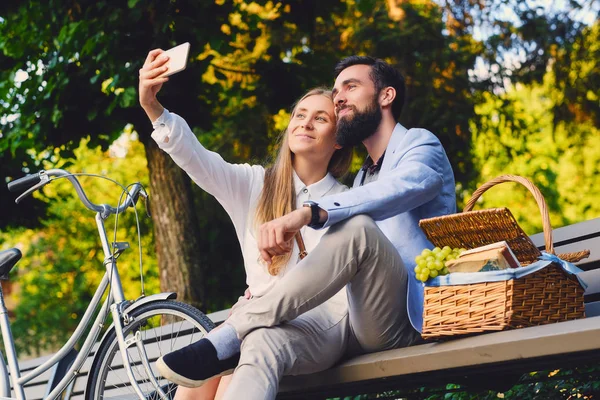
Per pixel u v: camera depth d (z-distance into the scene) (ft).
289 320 8.48
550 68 30.19
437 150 9.46
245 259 9.94
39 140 23.16
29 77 23.21
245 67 25.12
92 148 23.40
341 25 29.37
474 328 7.72
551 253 7.97
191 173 9.83
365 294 8.53
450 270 7.98
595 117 30.30
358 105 9.93
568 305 7.96
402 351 8.28
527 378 11.75
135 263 40.14
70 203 42.39
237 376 8.01
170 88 21.95
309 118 10.12
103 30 21.18
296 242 9.66
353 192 8.57
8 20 23.26
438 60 29.32
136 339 10.06
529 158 35.09
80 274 46.65
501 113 30.86
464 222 8.31
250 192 10.18
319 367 8.75
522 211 40.93
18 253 11.40
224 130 29.17
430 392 12.38
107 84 22.07
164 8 21.18
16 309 47.32
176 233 22.20
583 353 7.09
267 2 24.31
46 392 10.98
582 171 37.04
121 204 10.75
